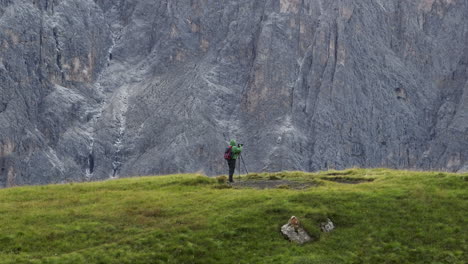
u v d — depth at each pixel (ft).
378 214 95.96
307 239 89.66
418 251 86.07
